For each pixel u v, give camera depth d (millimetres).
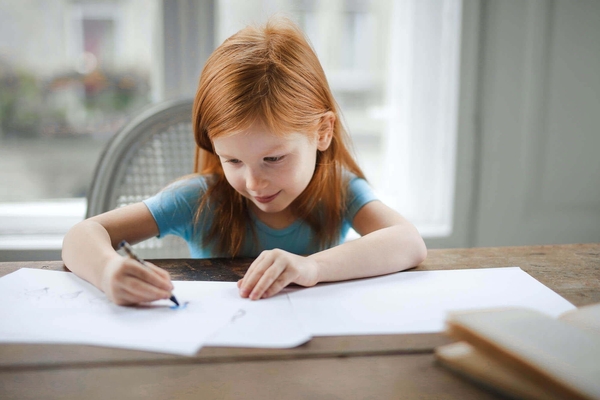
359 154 1677
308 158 795
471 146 1602
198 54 1496
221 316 567
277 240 969
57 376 451
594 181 1691
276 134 732
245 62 758
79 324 543
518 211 1668
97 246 694
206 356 486
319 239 970
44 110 1541
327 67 1616
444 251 827
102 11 1500
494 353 470
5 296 609
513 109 1601
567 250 832
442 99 1637
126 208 875
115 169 1077
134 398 423
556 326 500
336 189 944
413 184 1688
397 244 741
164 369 464
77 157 1584
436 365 477
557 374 425
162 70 1502
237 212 948
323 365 476
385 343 516
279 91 750
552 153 1653
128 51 1523
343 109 1648
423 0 1591
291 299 618
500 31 1547
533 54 1574
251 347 503
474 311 535
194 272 712
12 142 1540
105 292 617
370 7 1597
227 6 1512
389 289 654
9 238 1508
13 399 419
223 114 733
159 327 538
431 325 553
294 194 796
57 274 689
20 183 1562
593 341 475
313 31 1587
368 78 1638
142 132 1092
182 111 1104
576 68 1606
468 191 1627
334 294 636
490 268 740
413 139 1666
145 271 592
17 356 481
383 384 448
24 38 1496
